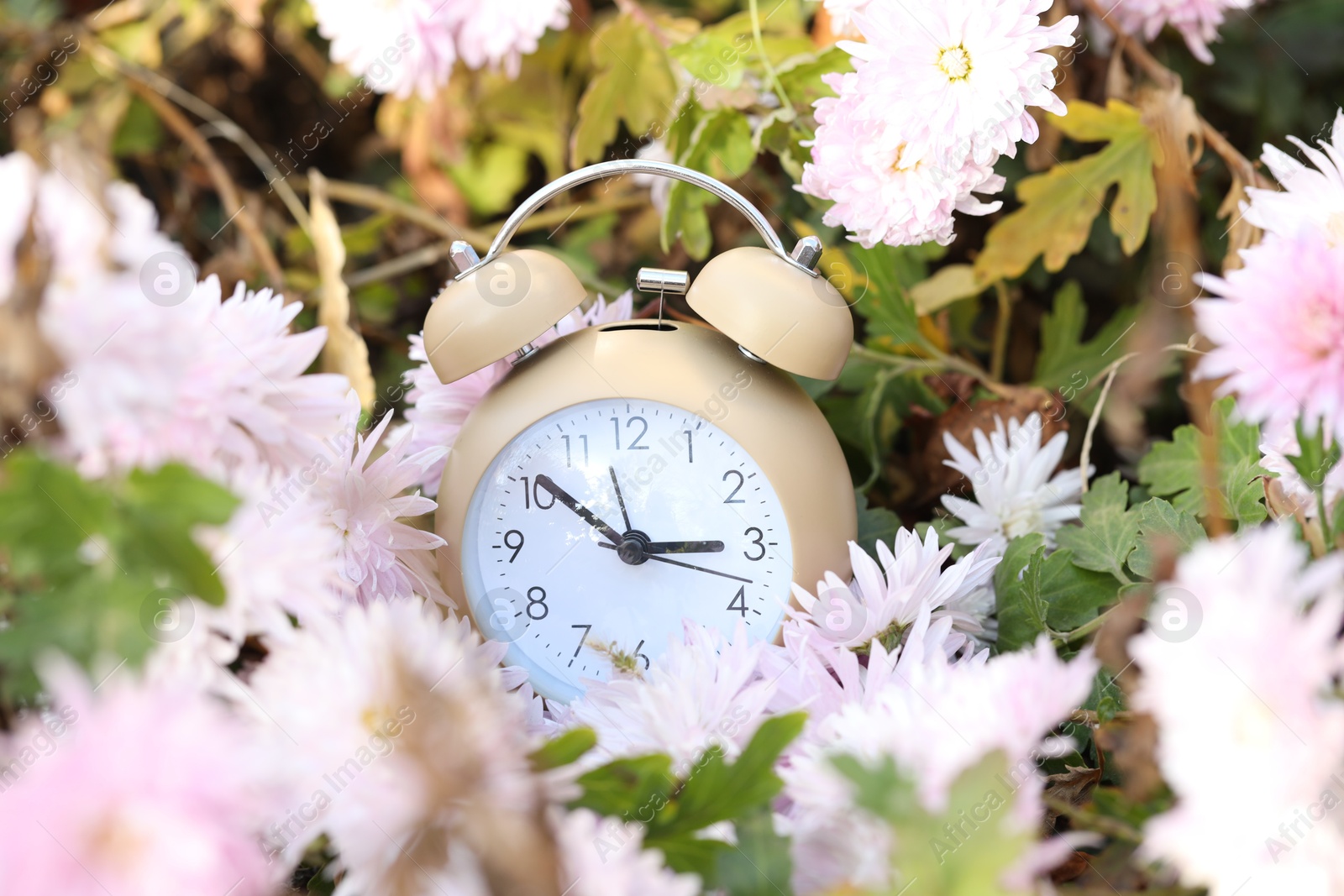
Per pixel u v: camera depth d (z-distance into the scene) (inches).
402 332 28.4
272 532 20.3
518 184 28.8
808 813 19.8
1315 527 21.1
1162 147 24.7
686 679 21.0
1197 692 19.7
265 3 27.7
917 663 21.0
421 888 19.0
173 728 18.3
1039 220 25.1
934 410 26.0
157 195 27.5
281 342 21.3
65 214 20.0
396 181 29.2
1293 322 21.2
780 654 21.6
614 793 19.5
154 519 18.0
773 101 25.0
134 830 18.0
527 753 19.5
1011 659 20.2
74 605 18.2
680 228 25.4
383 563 21.9
